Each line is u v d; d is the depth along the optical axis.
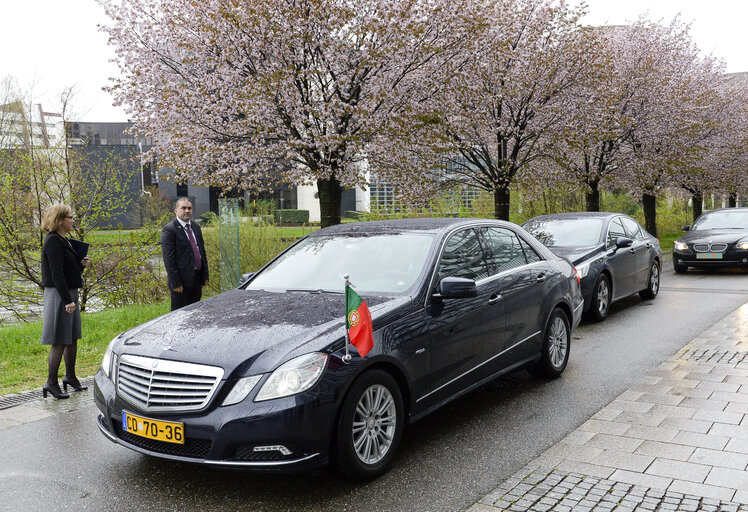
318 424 3.45
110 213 12.91
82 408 5.47
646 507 3.27
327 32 12.12
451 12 12.60
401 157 13.66
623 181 23.39
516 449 4.25
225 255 11.94
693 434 4.34
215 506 3.52
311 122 12.25
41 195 12.48
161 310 10.38
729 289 12.45
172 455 3.54
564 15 16.50
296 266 5.12
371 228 5.36
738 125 28.70
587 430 4.50
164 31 12.87
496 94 15.65
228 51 12.19
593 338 7.96
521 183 17.42
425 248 4.75
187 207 7.52
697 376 5.86
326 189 13.55
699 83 25.66
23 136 14.14
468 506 3.43
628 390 5.48
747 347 6.97
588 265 8.96
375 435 3.81
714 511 3.21
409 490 3.65
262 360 3.53
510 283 5.31
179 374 3.60
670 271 16.64
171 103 12.75
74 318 5.85
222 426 3.37
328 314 4.05
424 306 4.32
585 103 16.38
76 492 3.76
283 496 3.62
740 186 32.88
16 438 4.73
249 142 12.99
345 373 3.59
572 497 3.42
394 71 12.93
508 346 5.22
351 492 3.64
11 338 8.38
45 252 5.66
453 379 4.53
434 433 4.62
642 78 20.44
